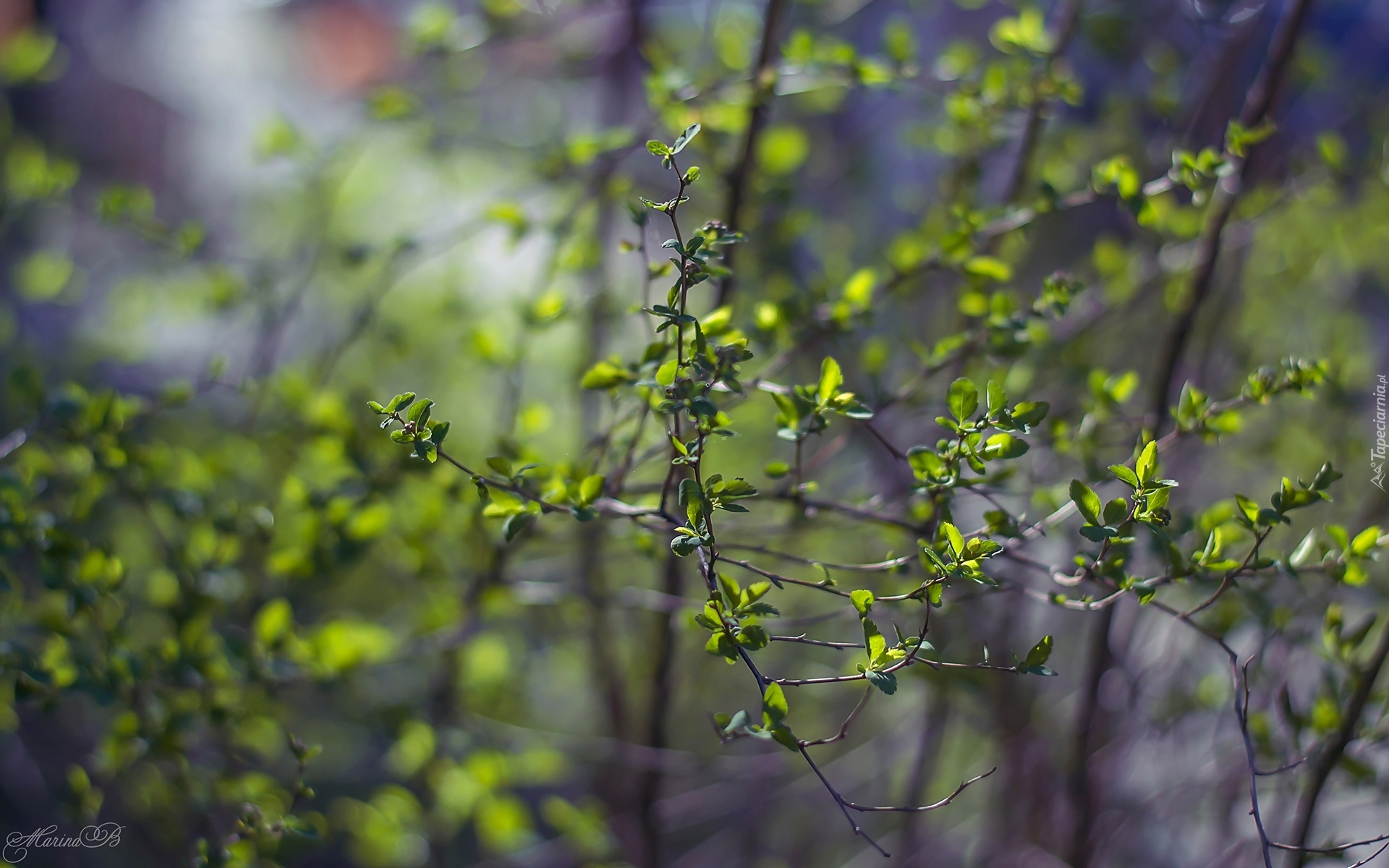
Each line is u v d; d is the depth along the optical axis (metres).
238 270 2.54
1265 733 1.93
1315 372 1.83
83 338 2.89
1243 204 2.11
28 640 2.03
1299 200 2.13
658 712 2.16
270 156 2.38
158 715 1.97
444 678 2.19
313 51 5.45
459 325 2.52
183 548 1.99
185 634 1.97
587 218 2.17
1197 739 2.34
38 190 2.27
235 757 2.08
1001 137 2.03
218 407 2.71
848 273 2.30
